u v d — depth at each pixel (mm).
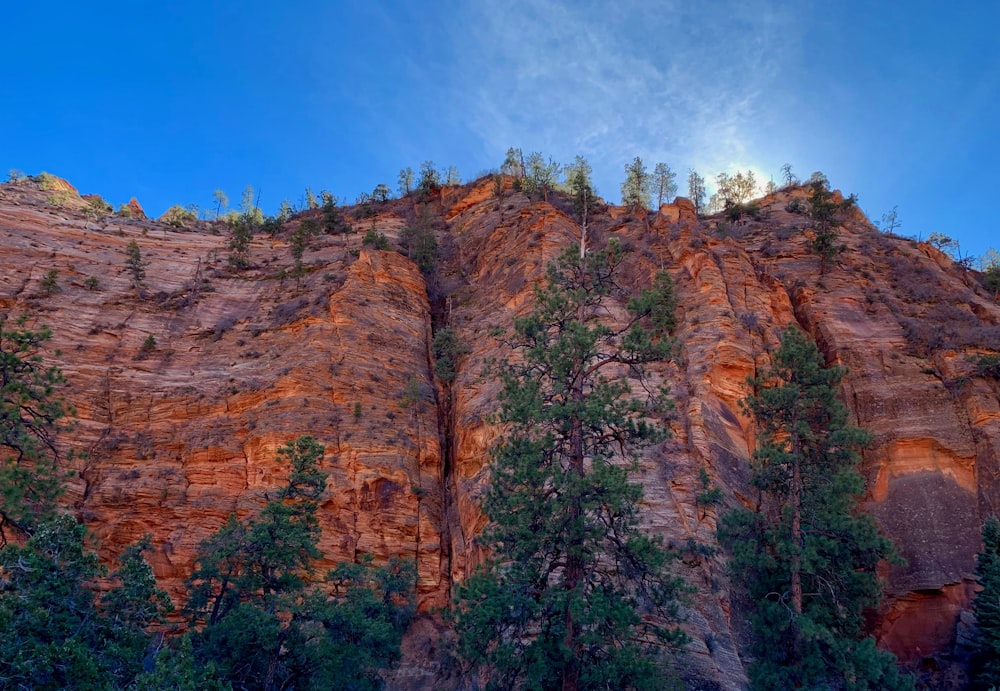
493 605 17484
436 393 44094
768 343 38406
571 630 17656
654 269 44719
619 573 20000
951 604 28312
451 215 76625
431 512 35500
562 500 18734
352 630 22406
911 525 30781
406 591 29422
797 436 23531
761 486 24016
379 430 38125
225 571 25156
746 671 21641
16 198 64312
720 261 43750
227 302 49969
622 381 21203
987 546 26922
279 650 22188
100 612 16234
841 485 22281
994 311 42531
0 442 20328
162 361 42562
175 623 28891
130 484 34250
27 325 41969
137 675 14508
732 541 22703
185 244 62281
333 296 47219
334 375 40719
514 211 64062
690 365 35125
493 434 35000
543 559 19250
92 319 44219
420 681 27500
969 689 25391
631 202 71688
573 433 20594
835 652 19906
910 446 33344
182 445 36812
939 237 58906
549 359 21484
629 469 20688
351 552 32469
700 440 29672
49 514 19391
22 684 12938
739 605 24625
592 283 24016
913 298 43781
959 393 34938
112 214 73188
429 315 52031
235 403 39156
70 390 38062
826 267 46750
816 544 21641
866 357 38188
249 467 35750
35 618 13734
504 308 47906
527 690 17109
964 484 31797
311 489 33562
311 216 84312
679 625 21891
